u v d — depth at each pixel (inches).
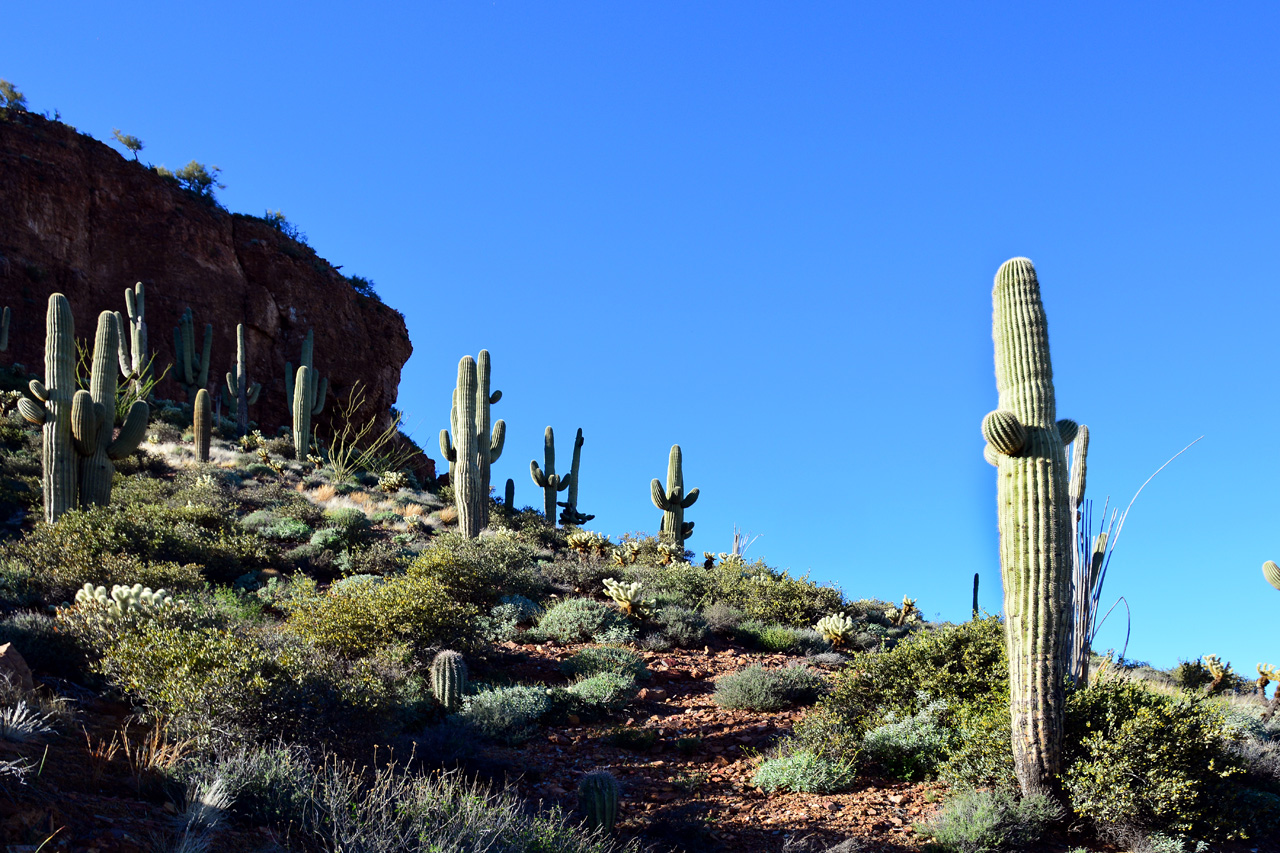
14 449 1036.5
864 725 408.5
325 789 237.0
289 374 1854.1
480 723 391.5
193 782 231.3
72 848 189.3
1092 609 412.8
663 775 373.1
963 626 463.8
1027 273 350.0
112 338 702.5
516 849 229.3
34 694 271.1
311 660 321.7
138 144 2257.6
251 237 2192.4
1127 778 310.0
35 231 1782.7
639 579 758.5
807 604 725.3
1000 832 296.5
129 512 638.5
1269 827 322.7
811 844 296.7
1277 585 601.6
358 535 816.3
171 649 306.8
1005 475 339.0
